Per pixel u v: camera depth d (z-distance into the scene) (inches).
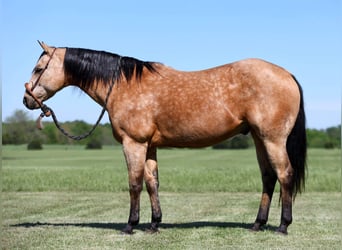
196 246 270.5
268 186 308.2
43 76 315.3
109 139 3294.8
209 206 465.7
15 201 514.0
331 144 3314.5
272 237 290.8
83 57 313.3
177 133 297.3
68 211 431.2
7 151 2758.4
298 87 295.0
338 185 634.2
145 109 297.6
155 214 309.4
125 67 306.3
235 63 296.4
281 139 287.4
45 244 278.4
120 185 674.2
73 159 1886.1
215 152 2837.1
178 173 831.7
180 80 299.7
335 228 322.7
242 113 289.9
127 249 265.6
